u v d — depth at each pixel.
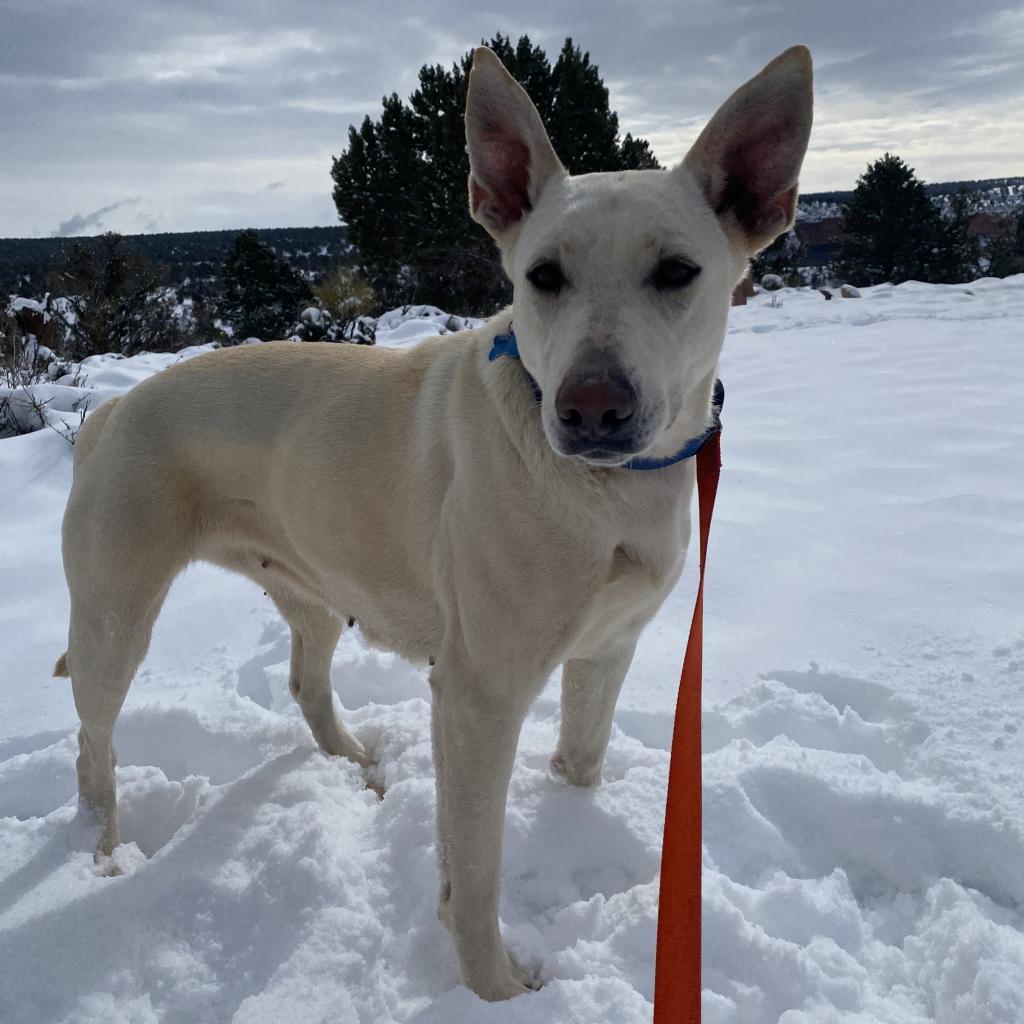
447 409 0.60
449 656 0.57
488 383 0.57
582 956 0.57
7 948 0.58
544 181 0.60
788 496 1.27
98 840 0.69
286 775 0.74
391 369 0.66
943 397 1.75
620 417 0.47
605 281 0.51
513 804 0.71
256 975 0.57
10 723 0.85
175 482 0.69
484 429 0.56
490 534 0.54
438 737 0.58
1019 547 1.02
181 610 1.07
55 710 0.87
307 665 0.79
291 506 0.68
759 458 1.45
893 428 1.55
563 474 0.53
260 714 0.85
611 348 0.48
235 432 0.69
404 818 0.68
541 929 0.62
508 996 0.55
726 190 0.59
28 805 0.76
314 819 0.68
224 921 0.60
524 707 0.56
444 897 0.57
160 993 0.56
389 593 0.66
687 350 0.53
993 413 1.58
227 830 0.68
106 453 0.69
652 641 0.93
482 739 0.55
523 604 0.54
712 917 0.57
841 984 0.54
